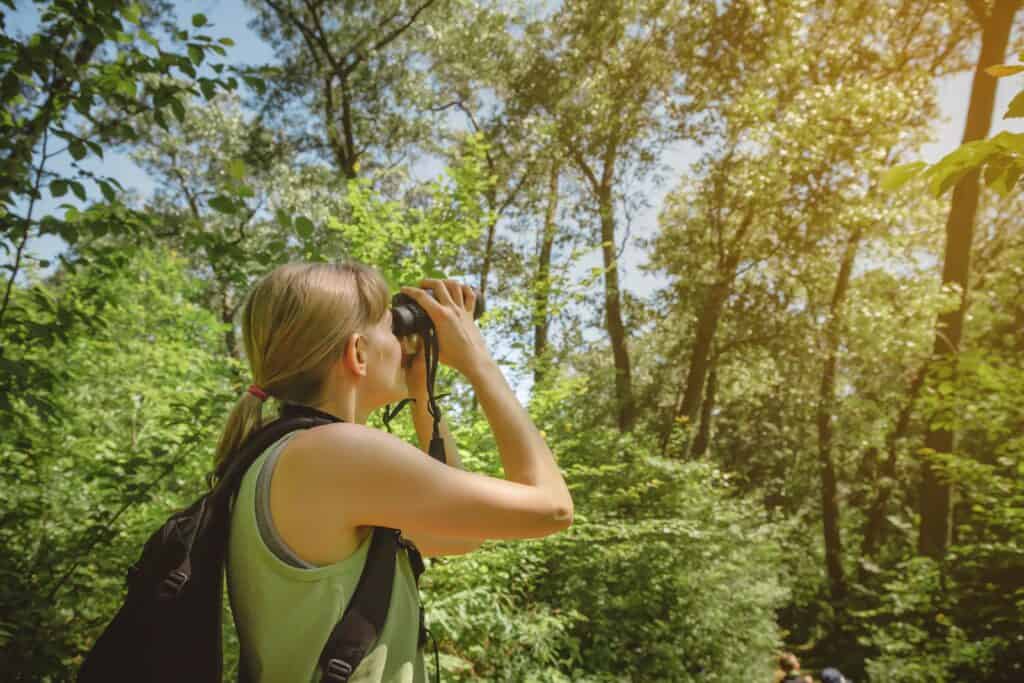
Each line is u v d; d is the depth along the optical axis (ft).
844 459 75.87
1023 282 59.57
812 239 55.72
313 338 2.95
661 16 54.70
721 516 34.19
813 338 60.59
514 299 18.86
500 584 17.99
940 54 58.95
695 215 65.26
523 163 55.06
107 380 19.93
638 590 26.66
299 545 2.59
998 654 25.49
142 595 2.59
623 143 56.85
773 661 35.91
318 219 42.37
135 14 11.73
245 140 58.18
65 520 13.74
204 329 25.04
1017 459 25.31
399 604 2.83
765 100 52.11
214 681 2.57
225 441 3.02
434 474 2.65
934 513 38.65
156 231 13.11
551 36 55.67
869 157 52.90
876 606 49.85
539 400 21.21
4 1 10.68
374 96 53.67
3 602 10.34
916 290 54.54
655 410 64.75
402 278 15.14
